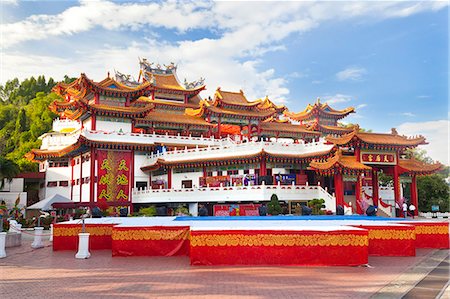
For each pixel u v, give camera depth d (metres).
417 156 88.56
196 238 22.95
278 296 15.45
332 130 92.06
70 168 74.81
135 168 69.19
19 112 121.88
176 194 60.91
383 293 16.02
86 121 73.12
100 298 15.24
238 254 22.91
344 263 22.39
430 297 15.41
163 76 99.44
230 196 56.56
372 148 53.25
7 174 62.34
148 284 17.66
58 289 16.84
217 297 15.27
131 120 72.25
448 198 73.94
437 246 30.02
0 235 27.14
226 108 82.69
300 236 22.80
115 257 26.27
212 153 62.91
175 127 79.25
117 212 63.72
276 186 54.19
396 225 26.64
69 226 30.78
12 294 16.05
